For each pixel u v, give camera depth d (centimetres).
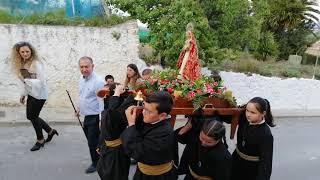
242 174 471
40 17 1166
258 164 457
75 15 1216
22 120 968
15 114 1025
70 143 832
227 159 404
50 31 1136
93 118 632
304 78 1548
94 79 626
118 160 475
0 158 714
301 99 1541
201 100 495
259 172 443
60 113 1082
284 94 1502
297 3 2305
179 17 1099
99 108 625
